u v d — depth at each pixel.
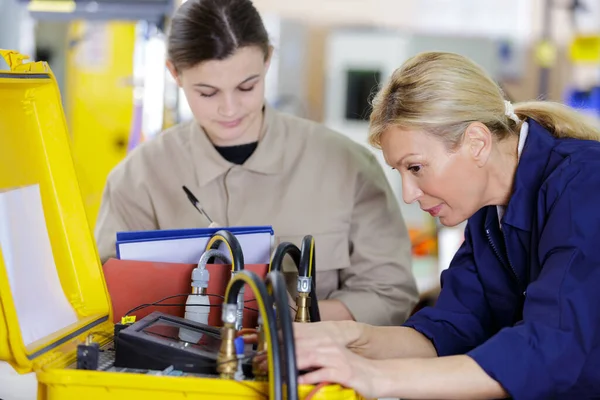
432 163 1.41
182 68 1.75
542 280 1.30
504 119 1.48
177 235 1.56
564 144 1.46
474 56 4.04
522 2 5.65
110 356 1.30
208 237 1.56
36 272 1.38
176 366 1.21
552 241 1.34
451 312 1.66
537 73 5.62
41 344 1.29
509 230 1.54
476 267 1.68
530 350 1.23
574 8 5.07
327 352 1.21
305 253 1.43
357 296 1.87
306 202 1.90
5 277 1.22
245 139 1.91
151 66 2.69
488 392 1.24
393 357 1.53
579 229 1.31
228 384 1.14
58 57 2.74
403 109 1.39
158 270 1.51
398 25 5.84
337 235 1.90
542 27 5.54
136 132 2.74
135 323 1.32
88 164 2.75
